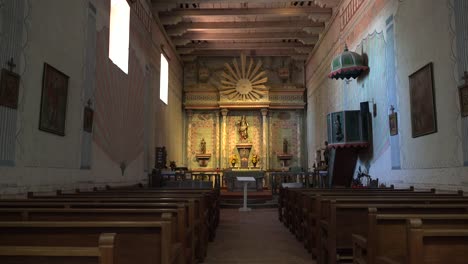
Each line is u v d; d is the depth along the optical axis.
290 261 6.44
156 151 15.27
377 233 3.53
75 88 8.22
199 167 21.98
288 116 22.59
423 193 7.08
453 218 3.37
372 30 11.47
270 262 6.38
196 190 8.83
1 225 2.72
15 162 6.05
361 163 12.48
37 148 6.71
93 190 8.59
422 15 8.41
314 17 16.58
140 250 2.93
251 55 22.39
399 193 7.12
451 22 7.30
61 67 7.61
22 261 1.93
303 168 20.84
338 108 15.38
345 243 5.01
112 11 11.27
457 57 7.10
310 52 20.91
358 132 11.81
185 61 22.52
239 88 21.83
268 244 7.94
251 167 21.30
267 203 15.73
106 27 10.12
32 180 6.54
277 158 22.19
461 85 6.95
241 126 22.12
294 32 19.23
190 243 5.36
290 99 22.34
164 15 16.55
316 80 19.66
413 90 8.81
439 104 7.74
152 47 15.32
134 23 12.73
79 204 4.45
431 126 8.02
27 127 6.40
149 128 14.79
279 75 22.72
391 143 10.06
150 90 14.96
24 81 6.31
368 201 5.20
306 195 7.27
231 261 6.45
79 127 8.39
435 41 7.88
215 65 22.88
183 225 4.45
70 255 1.91
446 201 5.11
